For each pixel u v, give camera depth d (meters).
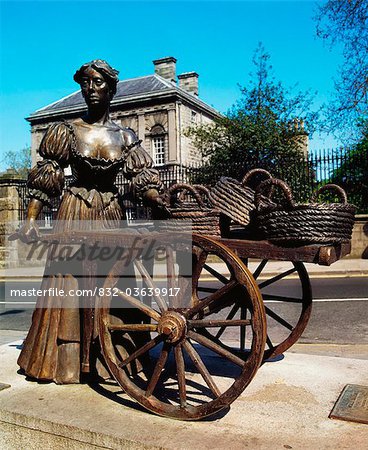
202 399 2.88
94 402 2.86
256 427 2.48
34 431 2.66
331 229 2.45
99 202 3.28
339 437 2.36
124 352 3.20
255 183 16.92
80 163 3.20
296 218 2.44
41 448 2.64
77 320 3.18
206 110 31.52
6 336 6.18
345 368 3.47
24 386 3.17
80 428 2.51
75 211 3.24
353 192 14.86
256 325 2.40
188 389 3.05
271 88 18.80
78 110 29.81
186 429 2.47
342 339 5.59
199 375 3.33
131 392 2.71
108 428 2.50
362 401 2.79
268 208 2.53
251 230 2.91
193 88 33.31
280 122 18.42
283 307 7.68
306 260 2.46
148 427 2.51
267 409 2.72
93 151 3.20
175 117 28.23
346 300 8.12
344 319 6.68
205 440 2.34
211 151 19.89
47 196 3.18
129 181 3.29
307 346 5.20
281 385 3.11
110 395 2.98
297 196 14.62
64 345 3.20
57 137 3.16
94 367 3.20
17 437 2.72
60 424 2.58
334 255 2.46
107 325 2.78
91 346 3.19
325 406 2.76
